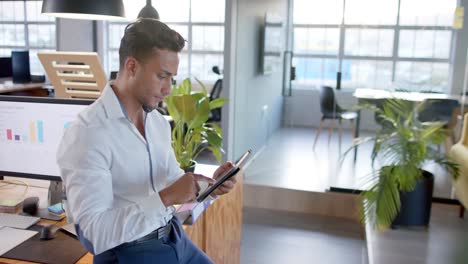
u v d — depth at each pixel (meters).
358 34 4.07
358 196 3.65
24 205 1.62
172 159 1.30
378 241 3.05
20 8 7.69
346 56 4.16
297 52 4.81
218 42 7.10
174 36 1.02
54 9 2.17
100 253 1.06
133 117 1.12
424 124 3.48
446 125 3.64
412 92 3.83
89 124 1.03
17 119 1.64
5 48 7.93
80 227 1.02
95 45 6.82
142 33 1.00
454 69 3.74
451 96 3.71
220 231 2.08
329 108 4.61
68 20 6.54
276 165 4.63
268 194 4.02
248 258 3.01
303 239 3.36
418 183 3.18
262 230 3.51
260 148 4.89
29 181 2.01
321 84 4.80
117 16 2.28
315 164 4.62
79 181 0.99
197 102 2.21
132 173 1.10
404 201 3.21
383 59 4.00
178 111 2.14
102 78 2.51
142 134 1.15
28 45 7.79
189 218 1.67
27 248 1.33
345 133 4.55
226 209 2.17
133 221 1.00
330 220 3.77
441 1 3.73
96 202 0.99
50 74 2.58
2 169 1.69
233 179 1.26
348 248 3.21
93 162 1.00
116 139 1.06
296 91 4.91
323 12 4.63
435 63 3.79
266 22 4.54
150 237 1.16
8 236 1.41
